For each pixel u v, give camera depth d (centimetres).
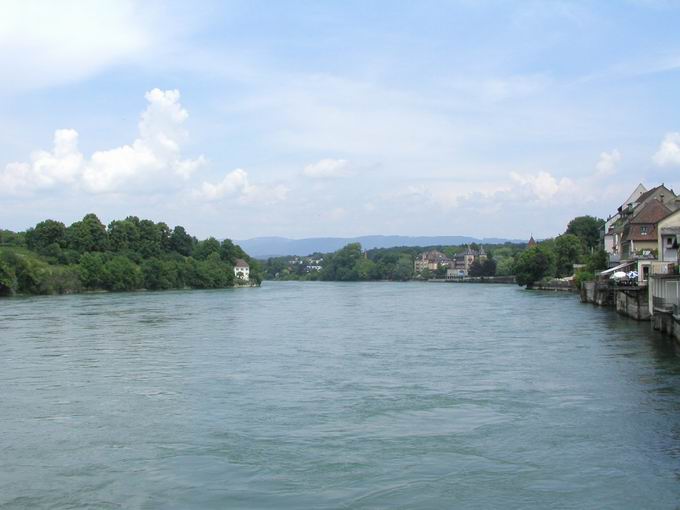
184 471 1933
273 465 1978
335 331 5744
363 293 15362
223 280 19762
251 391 3025
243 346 4662
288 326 6278
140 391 3039
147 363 3869
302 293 15538
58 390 3073
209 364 3819
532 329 5688
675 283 4909
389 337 5200
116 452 2111
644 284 6316
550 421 2428
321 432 2320
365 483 1825
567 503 1675
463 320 6806
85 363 3875
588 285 9375
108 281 15562
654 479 1822
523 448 2106
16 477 1889
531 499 1702
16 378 3384
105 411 2652
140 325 6375
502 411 2591
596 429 2308
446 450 2097
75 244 16875
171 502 1712
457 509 1648
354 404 2741
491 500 1698
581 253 15450
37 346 4678
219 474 1906
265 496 1745
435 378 3312
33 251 15950
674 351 4147
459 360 3897
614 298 8262
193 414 2592
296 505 1686
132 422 2478
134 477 1888
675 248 6462
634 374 3347
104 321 6850
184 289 18050
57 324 6456
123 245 18200
